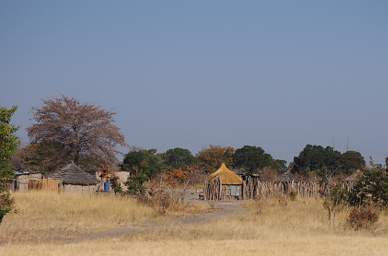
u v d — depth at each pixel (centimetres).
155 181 7731
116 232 4438
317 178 9950
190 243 3472
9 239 3872
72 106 12150
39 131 12000
